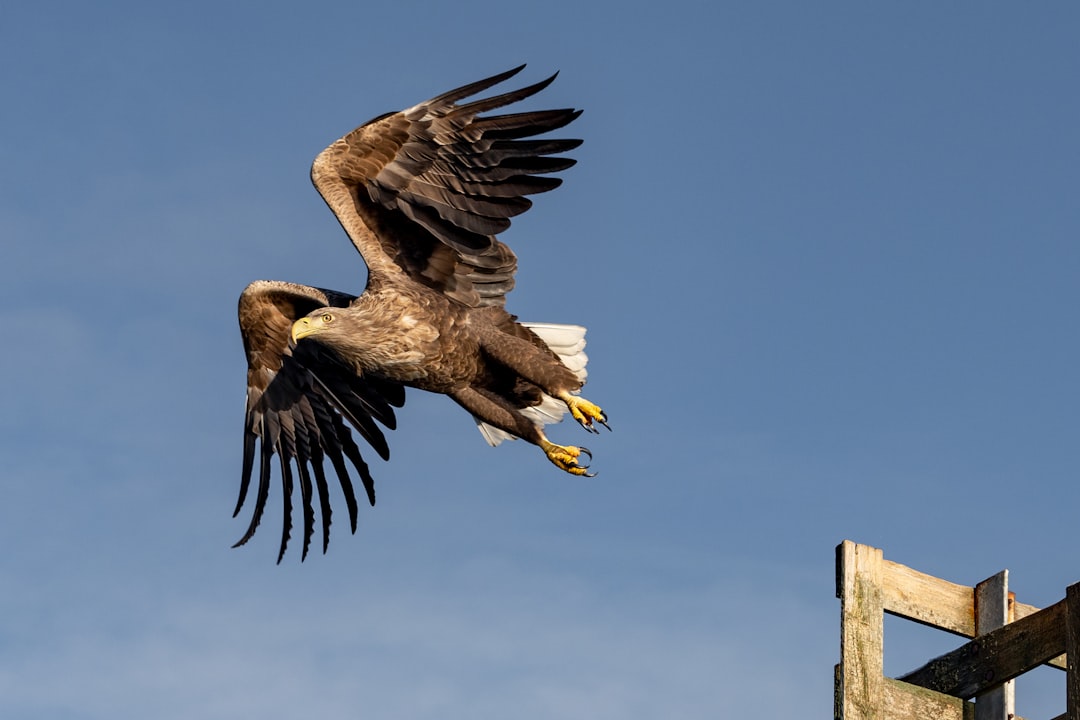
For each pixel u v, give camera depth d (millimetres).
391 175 12781
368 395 14898
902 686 11234
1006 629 11281
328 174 12727
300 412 15109
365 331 12727
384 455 14852
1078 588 10641
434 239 13023
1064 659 12047
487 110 12422
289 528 14984
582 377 13352
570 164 12531
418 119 12508
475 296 13195
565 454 13062
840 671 11055
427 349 12891
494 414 13352
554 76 12266
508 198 12641
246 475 15086
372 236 13000
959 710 11398
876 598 11367
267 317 14633
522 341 13062
